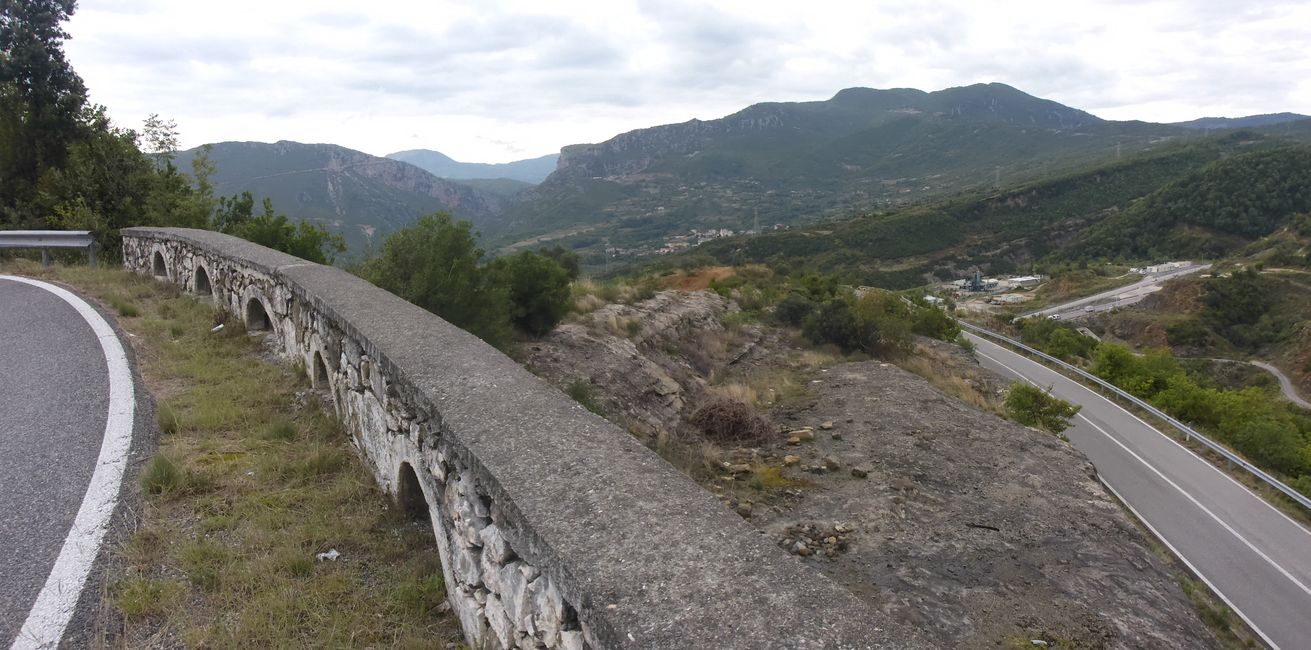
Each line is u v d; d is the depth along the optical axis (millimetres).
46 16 15359
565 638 2012
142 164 15469
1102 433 19234
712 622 1711
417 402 3344
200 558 3340
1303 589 10555
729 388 12789
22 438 4547
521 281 11703
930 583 5812
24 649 2613
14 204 14797
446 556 3133
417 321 4484
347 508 3969
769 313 21562
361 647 2857
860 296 28891
